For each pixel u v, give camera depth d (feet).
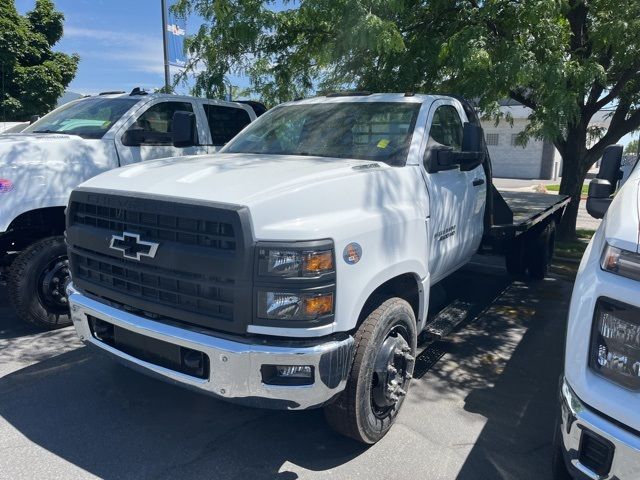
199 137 22.98
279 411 12.76
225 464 10.69
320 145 14.28
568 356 8.32
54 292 16.92
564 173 33.32
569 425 8.00
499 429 12.20
